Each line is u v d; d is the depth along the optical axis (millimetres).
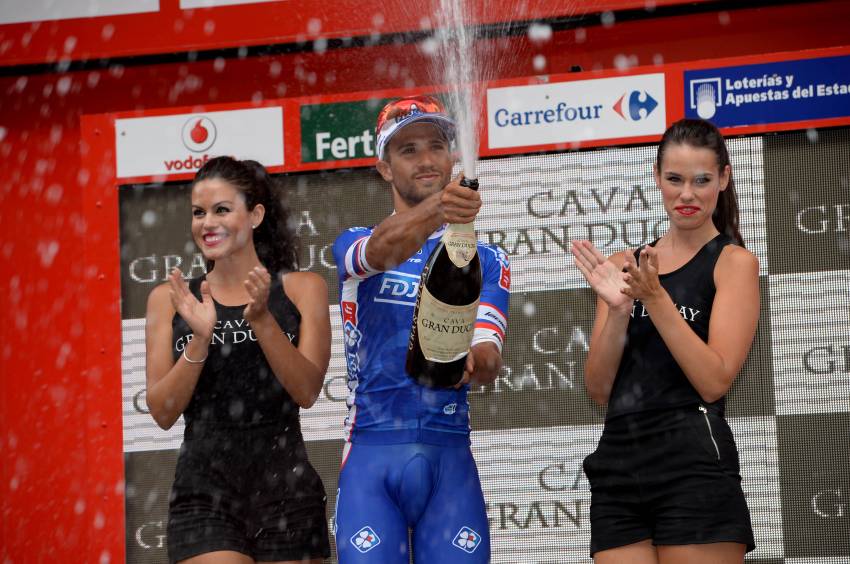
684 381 4773
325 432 7004
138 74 8305
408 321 4965
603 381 5016
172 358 5488
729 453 4695
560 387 6855
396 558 4781
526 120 7008
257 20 7656
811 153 6738
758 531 6605
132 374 7242
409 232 4543
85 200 7383
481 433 6891
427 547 4840
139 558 7102
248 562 5105
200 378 5312
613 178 6930
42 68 8023
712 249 4949
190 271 7262
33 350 8219
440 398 4910
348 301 5121
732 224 5277
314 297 5570
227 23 7695
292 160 7191
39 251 8312
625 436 4816
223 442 5223
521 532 6812
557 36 7734
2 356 8219
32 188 8359
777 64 6777
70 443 8070
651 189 6883
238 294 5559
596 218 6930
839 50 6727
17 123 8398
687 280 4914
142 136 7371
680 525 4613
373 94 7145
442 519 4844
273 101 7230
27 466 8070
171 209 7328
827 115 6719
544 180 6984
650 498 4727
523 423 6863
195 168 7305
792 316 6691
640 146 6918
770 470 6625
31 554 7957
